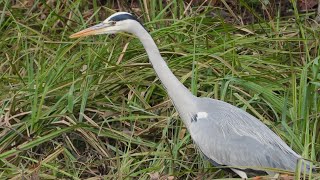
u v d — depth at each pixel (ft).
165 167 35.19
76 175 35.40
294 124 35.76
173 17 44.50
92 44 43.50
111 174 35.50
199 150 34.96
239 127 34.06
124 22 34.73
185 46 41.83
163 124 37.86
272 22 43.68
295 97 36.55
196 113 34.71
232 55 40.16
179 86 34.73
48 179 35.04
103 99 39.40
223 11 47.34
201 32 43.78
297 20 42.16
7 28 46.01
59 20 46.32
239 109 34.88
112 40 42.09
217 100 35.35
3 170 35.70
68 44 42.98
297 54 42.06
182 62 40.57
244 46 42.09
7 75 41.73
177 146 35.76
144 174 34.78
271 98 37.65
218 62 40.81
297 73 39.86
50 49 43.19
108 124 37.99
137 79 40.01
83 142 38.27
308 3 47.29
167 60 41.57
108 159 36.19
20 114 38.52
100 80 40.19
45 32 45.39
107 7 47.19
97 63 41.19
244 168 33.35
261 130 34.06
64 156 36.68
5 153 36.06
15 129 37.70
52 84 39.42
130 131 37.96
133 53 42.47
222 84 38.06
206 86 39.68
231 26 43.83
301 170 32.65
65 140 37.55
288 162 33.12
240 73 39.40
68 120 38.37
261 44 42.88
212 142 34.04
